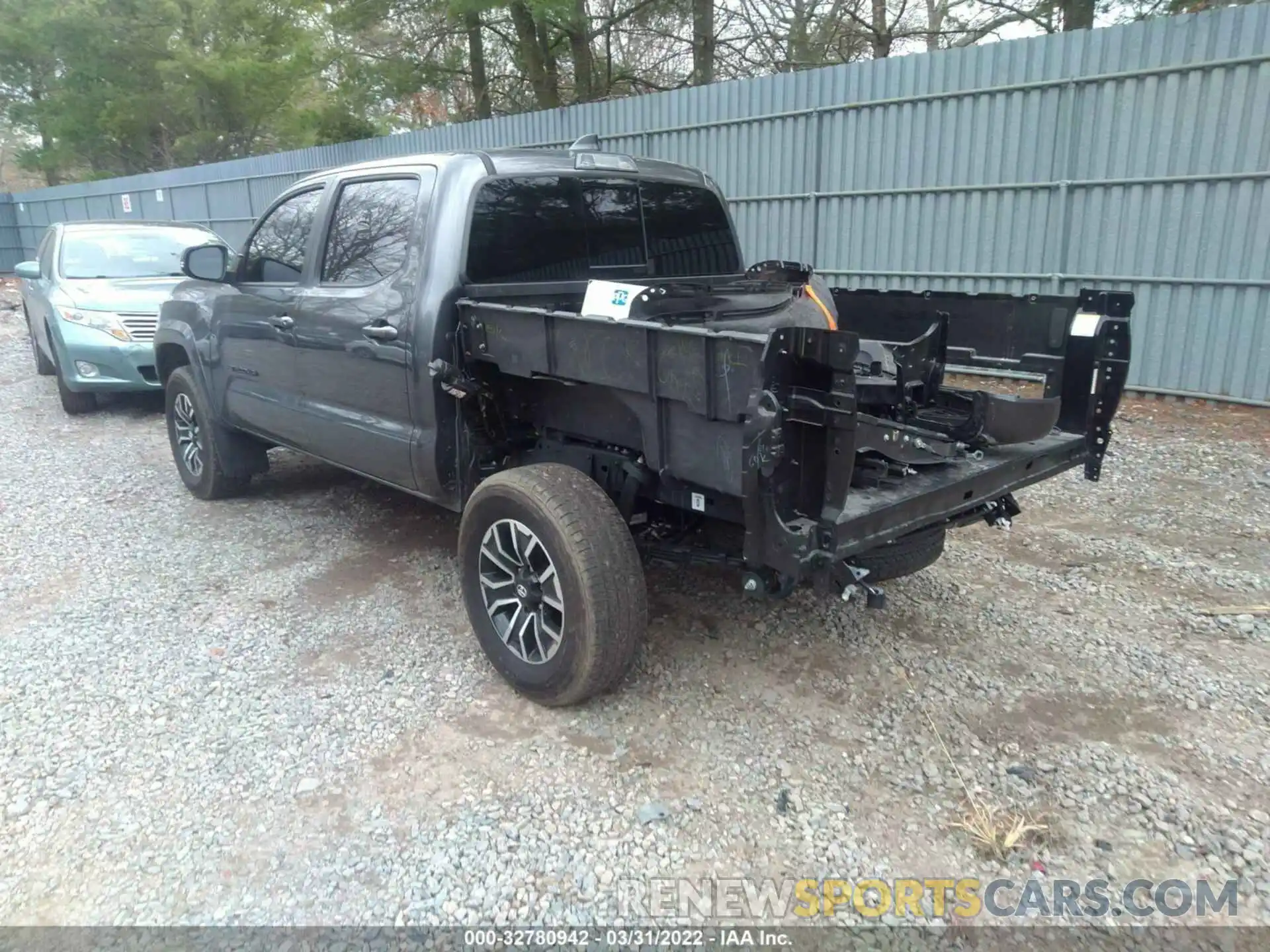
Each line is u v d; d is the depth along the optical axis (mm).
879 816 2764
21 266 9594
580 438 3600
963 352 4168
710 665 3660
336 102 19047
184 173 19594
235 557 4922
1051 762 3012
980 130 8836
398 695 3469
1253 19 7273
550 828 2721
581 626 3070
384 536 5207
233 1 23625
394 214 4004
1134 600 4246
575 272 4059
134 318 8203
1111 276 8398
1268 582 4430
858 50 17891
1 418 8641
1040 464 3561
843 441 2604
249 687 3535
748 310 3912
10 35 23078
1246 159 7500
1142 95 7906
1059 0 13266
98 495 6086
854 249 9977
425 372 3719
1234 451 6680
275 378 4816
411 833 2705
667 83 19422
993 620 4051
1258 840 2641
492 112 20078
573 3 14883
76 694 3490
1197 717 3268
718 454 2807
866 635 3914
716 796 2859
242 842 2678
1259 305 7656
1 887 2510
